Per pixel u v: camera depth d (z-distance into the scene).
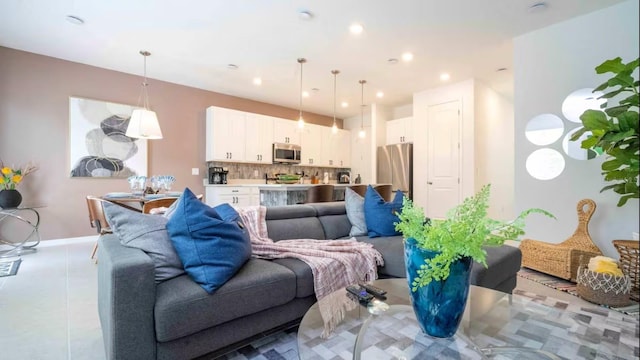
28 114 3.90
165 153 4.98
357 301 1.51
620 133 1.02
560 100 3.16
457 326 1.19
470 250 1.05
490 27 3.26
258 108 6.16
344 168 7.60
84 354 1.65
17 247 3.79
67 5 2.86
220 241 1.55
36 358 1.61
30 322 2.00
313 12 2.98
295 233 2.55
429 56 3.99
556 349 1.21
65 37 3.50
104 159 4.41
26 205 3.79
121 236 1.59
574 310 1.58
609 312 1.61
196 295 1.40
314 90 5.44
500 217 5.28
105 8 2.92
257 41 3.58
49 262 3.29
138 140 4.70
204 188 5.42
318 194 4.18
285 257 2.00
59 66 4.10
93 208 3.18
